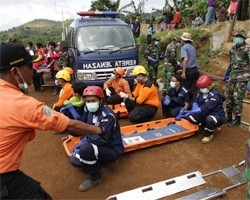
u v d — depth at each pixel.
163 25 15.65
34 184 1.96
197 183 3.33
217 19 11.14
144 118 5.30
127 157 4.14
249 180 1.73
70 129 1.89
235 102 5.05
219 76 7.67
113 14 8.20
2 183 1.77
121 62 6.70
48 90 9.14
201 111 4.55
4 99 1.71
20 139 1.79
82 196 3.27
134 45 7.05
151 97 5.30
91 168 3.33
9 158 1.76
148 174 3.68
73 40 7.03
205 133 4.52
